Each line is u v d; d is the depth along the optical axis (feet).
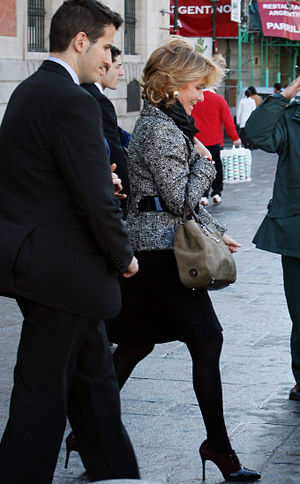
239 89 158.61
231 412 23.75
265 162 107.55
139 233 19.58
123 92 110.52
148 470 20.06
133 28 116.26
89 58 16.40
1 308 36.35
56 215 15.71
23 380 16.07
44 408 15.97
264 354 29.14
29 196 15.80
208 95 64.64
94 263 16.03
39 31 88.38
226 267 19.04
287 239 24.39
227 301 36.60
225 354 29.07
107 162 15.78
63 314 15.90
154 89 19.54
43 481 16.03
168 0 122.42
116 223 15.75
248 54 167.94
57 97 15.64
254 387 25.81
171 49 19.42
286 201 24.56
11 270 15.57
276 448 21.25
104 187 15.53
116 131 26.37
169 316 19.61
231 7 148.66
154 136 19.16
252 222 57.62
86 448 17.16
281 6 161.27
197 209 20.07
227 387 25.77
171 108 19.61
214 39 134.31
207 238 18.97
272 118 23.81
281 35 161.89
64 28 16.20
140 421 23.08
